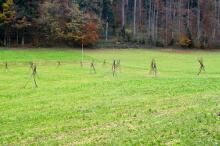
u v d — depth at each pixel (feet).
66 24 390.63
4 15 379.14
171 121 79.30
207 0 482.28
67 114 93.15
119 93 123.65
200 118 80.02
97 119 86.33
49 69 219.41
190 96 111.65
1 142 70.64
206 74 201.16
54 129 78.74
